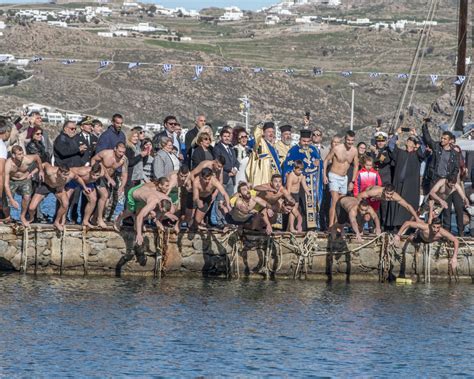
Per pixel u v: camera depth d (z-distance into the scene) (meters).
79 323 23.14
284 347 21.78
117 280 28.28
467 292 28.80
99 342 21.62
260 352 21.33
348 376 19.84
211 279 29.09
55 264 28.39
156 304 25.41
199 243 28.89
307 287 28.59
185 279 28.89
